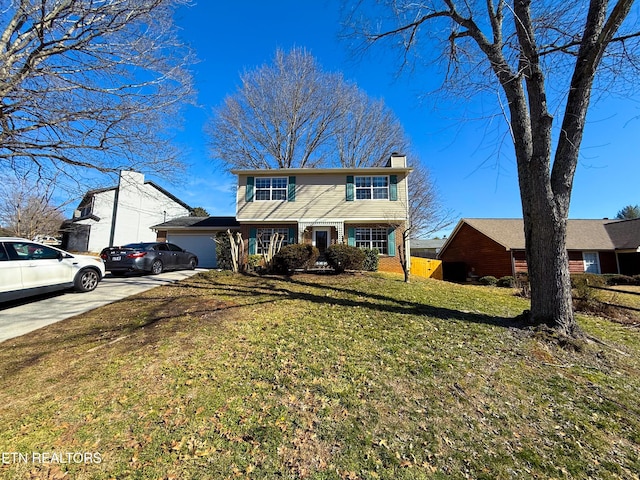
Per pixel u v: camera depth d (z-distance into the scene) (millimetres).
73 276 7973
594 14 4895
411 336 5137
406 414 3125
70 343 4820
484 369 4035
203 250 18906
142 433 2830
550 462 2541
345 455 2588
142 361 4191
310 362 4180
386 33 7633
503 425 2994
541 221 5301
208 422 2973
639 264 18625
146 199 24578
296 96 22375
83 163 7398
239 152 23328
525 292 10078
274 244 13445
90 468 2439
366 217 15852
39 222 19188
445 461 2537
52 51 6410
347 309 6793
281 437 2783
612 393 3564
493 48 5977
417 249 40125
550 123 5207
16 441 2707
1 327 5559
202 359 4250
